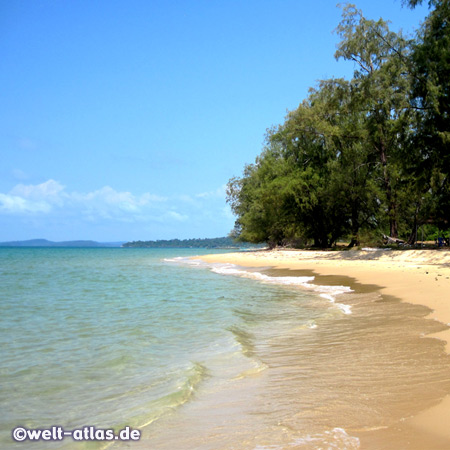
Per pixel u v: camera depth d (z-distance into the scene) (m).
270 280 23.17
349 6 32.94
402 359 6.40
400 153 30.47
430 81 27.70
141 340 8.81
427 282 16.62
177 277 26.98
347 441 3.71
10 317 11.98
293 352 7.48
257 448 3.77
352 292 16.17
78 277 27.58
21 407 5.23
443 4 27.14
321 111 39.56
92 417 4.86
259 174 52.19
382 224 44.03
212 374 6.36
